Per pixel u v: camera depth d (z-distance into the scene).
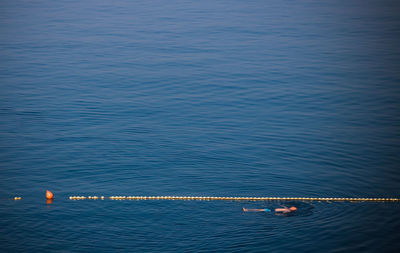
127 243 27.80
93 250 27.11
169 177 36.16
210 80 57.62
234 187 34.75
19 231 28.78
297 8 92.50
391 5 94.50
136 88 55.09
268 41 71.62
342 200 33.16
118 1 96.94
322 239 28.34
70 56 64.88
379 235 28.84
